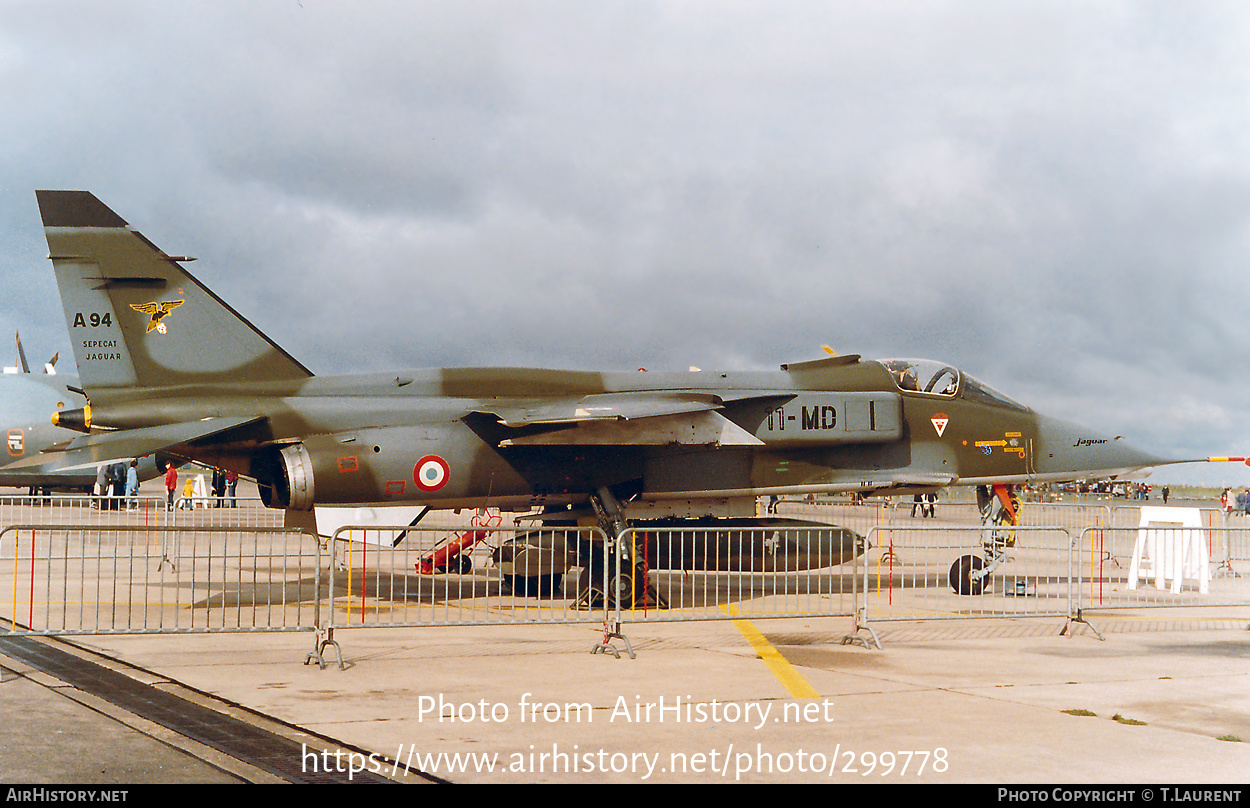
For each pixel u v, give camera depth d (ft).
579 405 45.44
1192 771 18.42
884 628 37.24
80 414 44.06
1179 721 22.31
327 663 28.73
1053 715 22.77
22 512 109.91
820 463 49.73
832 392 49.83
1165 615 42.60
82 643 31.58
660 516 49.65
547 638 34.27
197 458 45.47
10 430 118.21
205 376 45.47
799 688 25.67
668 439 45.73
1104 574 62.08
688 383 49.70
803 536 47.80
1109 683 26.71
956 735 20.89
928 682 26.63
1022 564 69.10
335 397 45.88
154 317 45.06
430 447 44.93
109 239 44.75
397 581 54.03
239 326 46.14
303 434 44.62
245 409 44.39
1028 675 27.78
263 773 17.90
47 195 44.37
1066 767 18.63
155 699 23.73
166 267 45.32
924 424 50.72
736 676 27.30
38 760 18.38
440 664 28.91
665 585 53.31
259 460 46.06
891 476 49.96
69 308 44.29
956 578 50.37
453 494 45.52
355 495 44.01
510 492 46.65
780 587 52.31
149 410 43.96
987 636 35.53
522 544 45.42
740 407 48.42
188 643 32.12
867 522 110.32
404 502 45.16
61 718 21.61
